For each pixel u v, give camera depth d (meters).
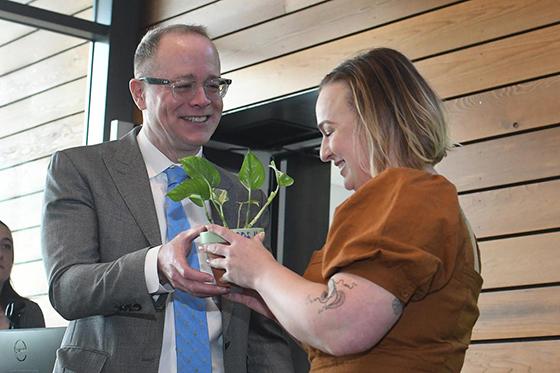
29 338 2.78
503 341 3.29
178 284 2.06
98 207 2.41
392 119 1.73
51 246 2.37
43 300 5.33
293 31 4.34
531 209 3.29
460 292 1.65
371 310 1.54
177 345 2.34
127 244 2.38
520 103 3.40
